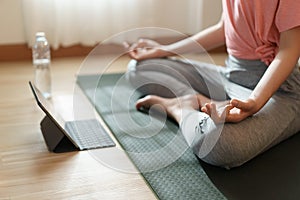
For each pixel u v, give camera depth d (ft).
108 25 7.94
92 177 3.71
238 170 3.85
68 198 3.38
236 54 4.74
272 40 4.33
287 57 4.02
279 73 3.97
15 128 4.70
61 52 7.94
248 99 3.84
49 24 7.63
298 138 4.52
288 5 3.97
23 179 3.66
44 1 7.49
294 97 4.41
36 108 5.31
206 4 8.54
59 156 4.08
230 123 3.83
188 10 8.59
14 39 7.72
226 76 5.03
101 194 3.45
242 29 4.49
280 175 3.78
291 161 4.03
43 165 3.90
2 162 3.94
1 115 5.06
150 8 8.15
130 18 8.06
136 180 3.68
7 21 7.60
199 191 3.50
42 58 5.64
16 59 7.80
